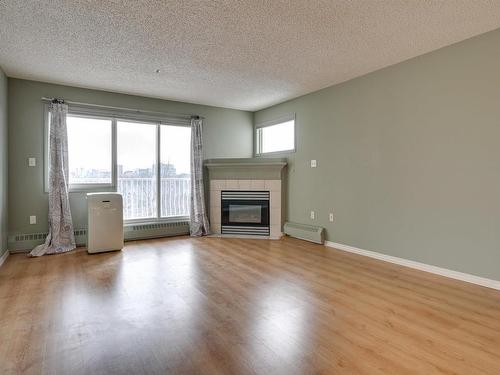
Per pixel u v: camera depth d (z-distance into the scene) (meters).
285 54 3.52
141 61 3.71
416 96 3.59
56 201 4.41
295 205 5.43
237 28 2.92
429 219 3.48
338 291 2.89
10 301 2.64
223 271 3.49
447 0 2.47
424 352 1.88
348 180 4.45
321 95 4.87
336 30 2.96
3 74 3.96
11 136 4.26
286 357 1.82
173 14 2.67
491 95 2.97
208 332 2.12
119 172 5.11
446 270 3.34
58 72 4.07
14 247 4.28
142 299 2.69
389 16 2.70
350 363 1.77
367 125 4.16
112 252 4.37
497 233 2.95
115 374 1.67
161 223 5.45
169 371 1.69
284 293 2.84
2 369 1.71
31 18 2.72
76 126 4.76
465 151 3.16
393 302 2.64
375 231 4.08
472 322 2.28
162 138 5.50
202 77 4.30
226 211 5.84
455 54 3.22
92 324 2.23
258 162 5.59
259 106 5.99
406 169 3.71
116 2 2.48
